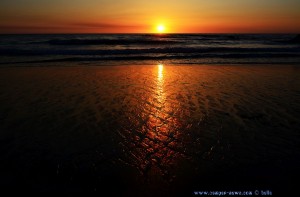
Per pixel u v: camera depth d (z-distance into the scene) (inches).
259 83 413.4
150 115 262.4
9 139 204.5
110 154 183.9
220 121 246.2
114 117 255.0
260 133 218.5
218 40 1830.7
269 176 157.4
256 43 1487.5
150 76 473.1
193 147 195.2
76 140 204.5
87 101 306.5
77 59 708.7
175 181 153.9
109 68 567.8
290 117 255.8
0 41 1530.5
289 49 982.4
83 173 161.2
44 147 192.9
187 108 285.1
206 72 522.0
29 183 150.7
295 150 189.0
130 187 148.2
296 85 400.2
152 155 183.3
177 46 1216.2
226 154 184.2
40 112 266.2
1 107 280.2
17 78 437.7
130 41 1327.5
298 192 142.6
